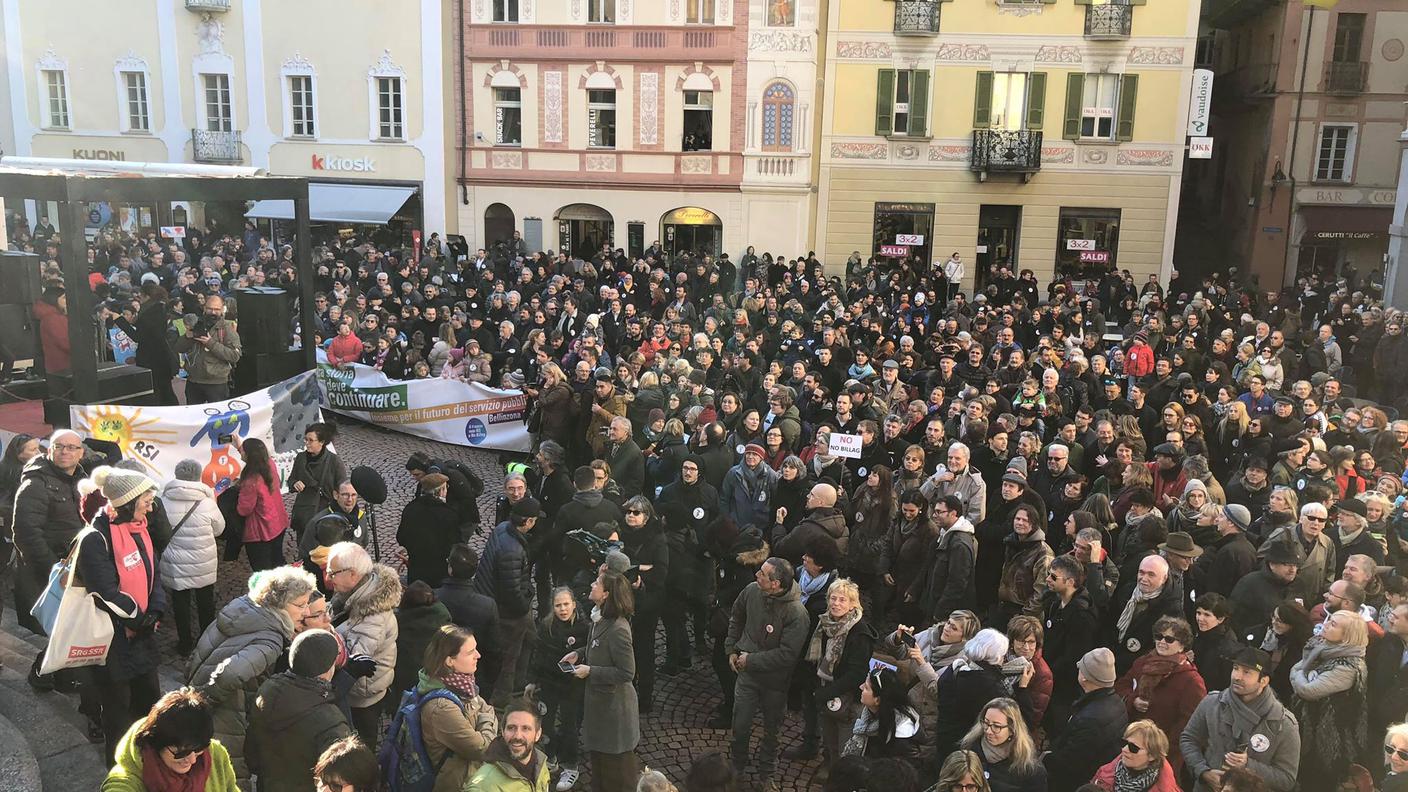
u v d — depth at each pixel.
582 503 8.39
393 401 15.97
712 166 31.06
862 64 30.36
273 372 12.62
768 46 30.02
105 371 11.06
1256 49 34.16
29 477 7.36
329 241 32.66
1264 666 5.62
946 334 16.91
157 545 7.64
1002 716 5.30
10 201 31.09
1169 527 8.64
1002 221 31.50
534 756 4.99
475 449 15.49
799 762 7.49
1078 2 29.44
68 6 33.09
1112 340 23.62
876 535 9.03
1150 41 29.55
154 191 10.49
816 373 13.18
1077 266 31.22
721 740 7.78
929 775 6.21
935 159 30.83
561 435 12.27
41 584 7.26
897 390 12.46
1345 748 6.09
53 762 6.45
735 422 11.79
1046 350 14.04
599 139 31.53
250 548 9.05
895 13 29.91
